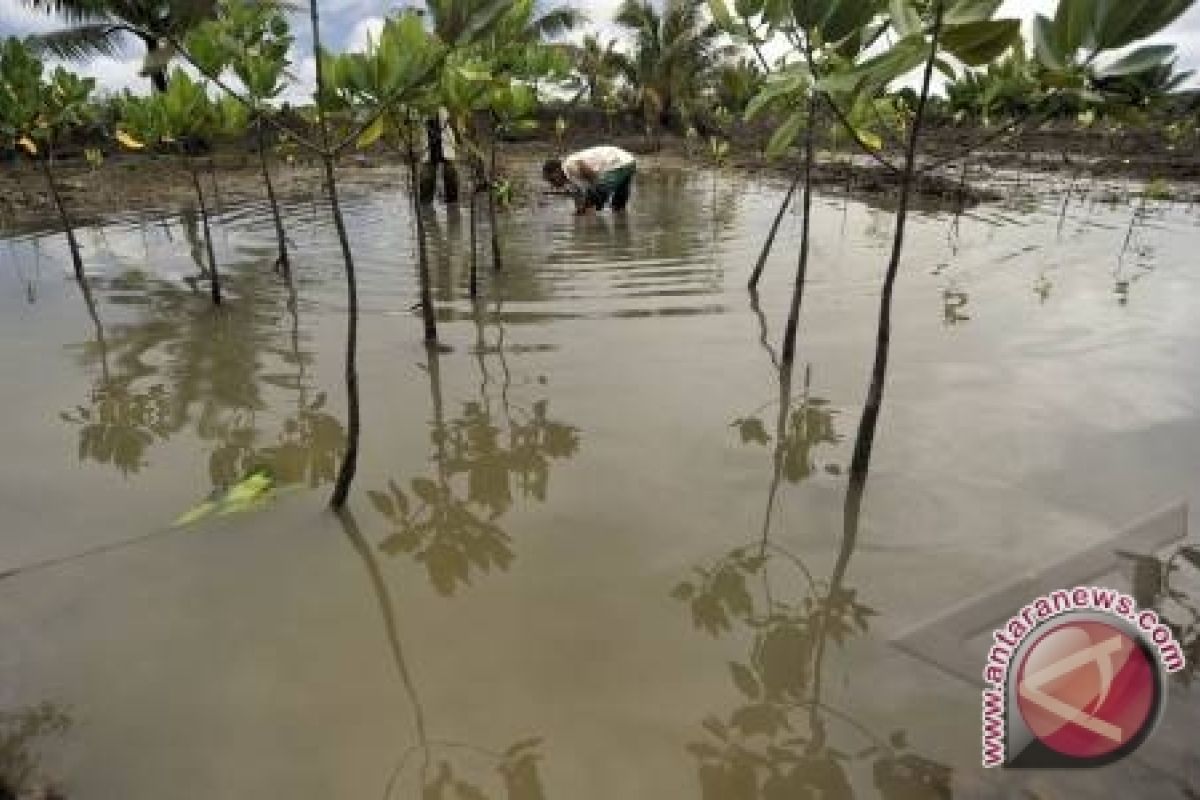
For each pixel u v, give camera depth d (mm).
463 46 3703
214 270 7621
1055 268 8734
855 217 12609
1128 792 2322
